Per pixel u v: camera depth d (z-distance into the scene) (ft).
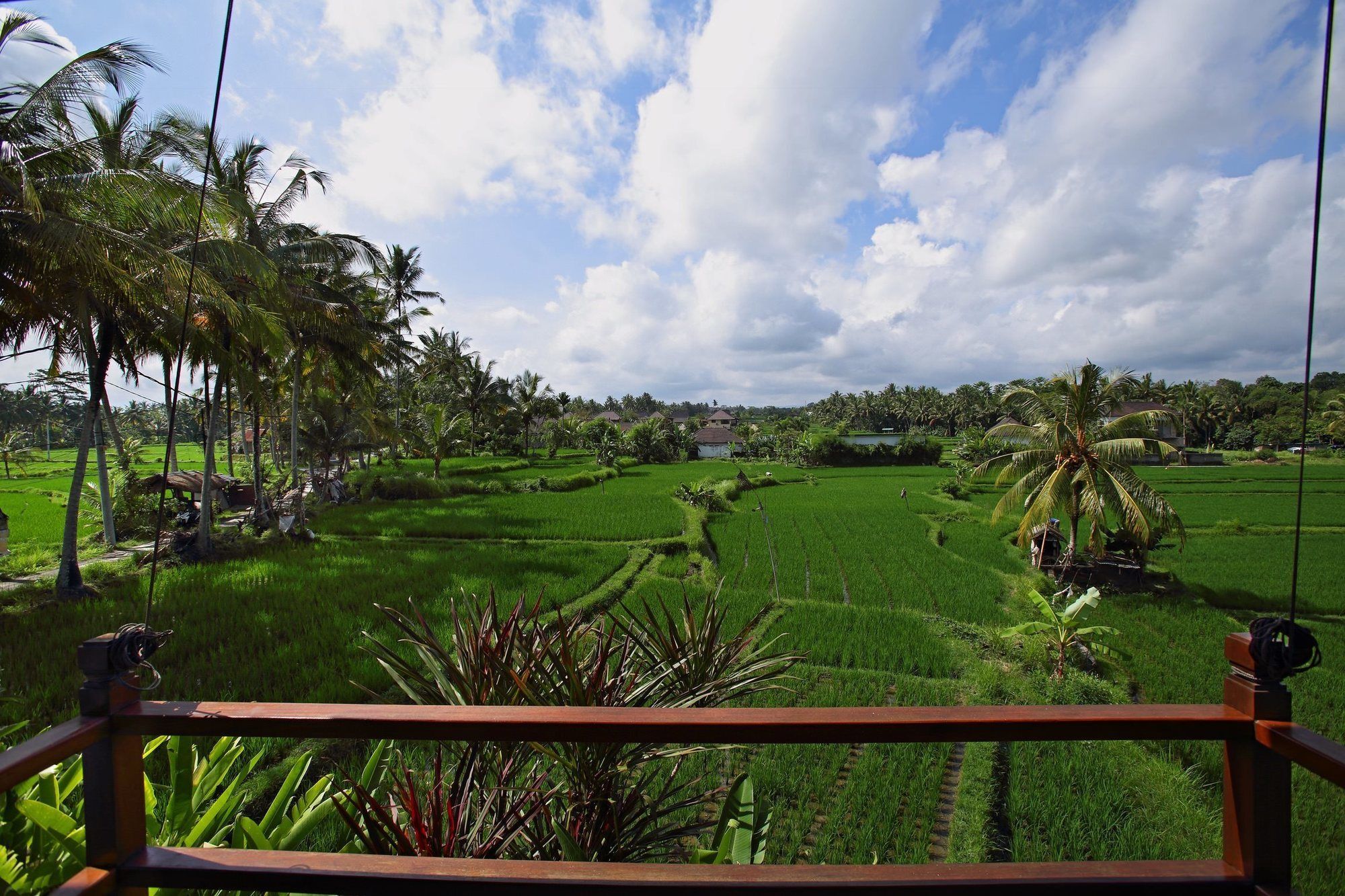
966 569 55.62
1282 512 95.40
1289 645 4.64
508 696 9.28
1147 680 32.91
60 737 4.46
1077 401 52.90
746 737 4.76
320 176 65.67
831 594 47.26
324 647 31.40
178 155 46.26
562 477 123.85
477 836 8.92
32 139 34.76
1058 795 20.66
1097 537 53.06
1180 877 4.72
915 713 4.85
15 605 39.93
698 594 45.34
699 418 292.61
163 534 66.18
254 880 4.77
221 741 9.95
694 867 4.75
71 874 7.23
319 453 89.25
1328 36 5.19
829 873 4.72
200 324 51.31
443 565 51.62
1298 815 20.54
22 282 37.11
